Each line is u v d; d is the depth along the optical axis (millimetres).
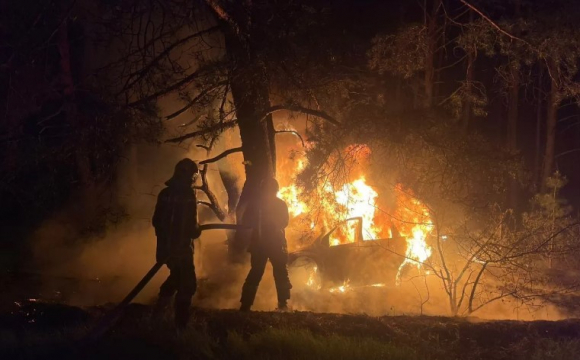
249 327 8055
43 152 11547
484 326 8281
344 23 13266
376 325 8219
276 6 11820
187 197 7922
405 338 7895
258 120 12211
